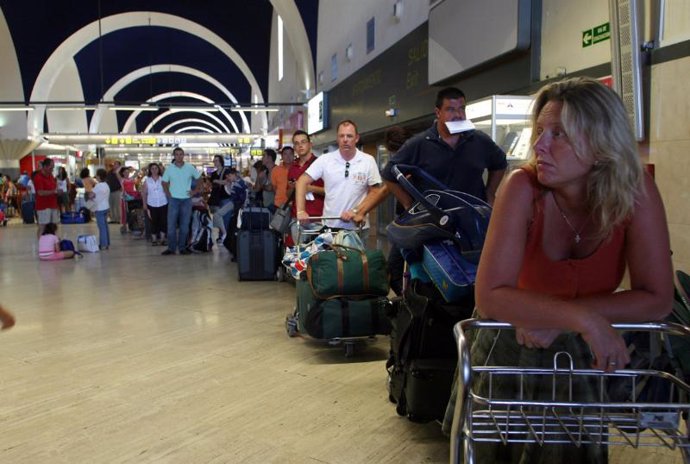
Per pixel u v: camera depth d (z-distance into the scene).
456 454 1.53
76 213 18.73
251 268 7.42
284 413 3.27
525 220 1.56
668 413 1.61
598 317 1.41
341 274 4.11
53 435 3.01
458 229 2.68
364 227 4.82
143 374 3.92
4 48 25.12
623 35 3.66
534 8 5.12
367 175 4.74
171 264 9.09
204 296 6.54
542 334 1.56
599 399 1.69
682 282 2.43
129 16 26.62
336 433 3.01
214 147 42.62
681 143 3.48
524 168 1.60
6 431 3.05
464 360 1.50
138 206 14.49
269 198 9.06
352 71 12.03
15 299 6.39
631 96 3.66
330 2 14.12
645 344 2.15
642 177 1.47
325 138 14.94
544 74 5.03
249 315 5.61
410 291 2.99
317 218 4.57
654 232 1.50
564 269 1.59
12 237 13.76
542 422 1.58
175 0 26.14
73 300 6.34
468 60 6.13
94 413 3.28
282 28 23.25
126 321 5.38
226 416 3.23
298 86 18.92
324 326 4.09
